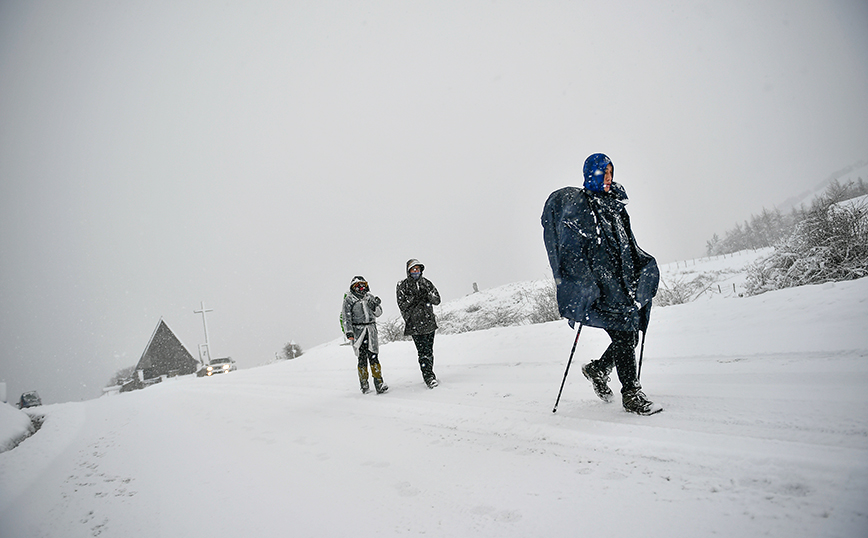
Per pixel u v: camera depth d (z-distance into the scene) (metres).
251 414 5.59
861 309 4.32
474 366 6.71
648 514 1.73
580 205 3.03
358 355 5.98
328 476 2.77
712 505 1.71
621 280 2.99
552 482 2.18
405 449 3.11
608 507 1.84
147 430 5.54
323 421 4.49
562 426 2.94
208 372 21.88
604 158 3.09
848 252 8.48
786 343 4.09
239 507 2.47
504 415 3.48
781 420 2.39
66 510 2.89
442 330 19.59
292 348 33.94
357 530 2.00
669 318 6.20
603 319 2.96
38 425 8.05
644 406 2.90
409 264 5.70
